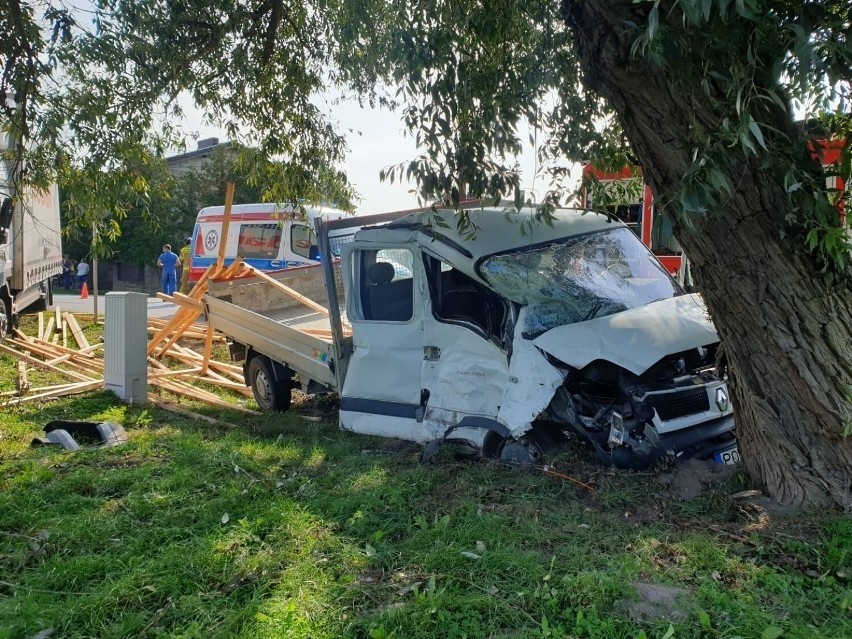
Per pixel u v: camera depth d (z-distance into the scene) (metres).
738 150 3.46
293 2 7.82
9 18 5.89
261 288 9.79
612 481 4.65
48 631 3.21
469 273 5.66
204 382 9.97
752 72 3.23
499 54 5.24
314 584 3.57
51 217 15.23
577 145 5.11
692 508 4.29
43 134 6.32
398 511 4.54
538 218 5.08
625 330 5.12
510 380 5.21
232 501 4.71
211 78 7.59
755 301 3.92
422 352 6.06
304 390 7.75
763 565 3.57
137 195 6.96
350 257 6.55
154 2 6.40
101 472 5.45
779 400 4.10
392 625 3.17
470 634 3.10
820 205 3.53
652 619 3.15
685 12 2.83
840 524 3.77
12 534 4.31
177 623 3.28
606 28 3.77
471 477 5.00
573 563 3.66
